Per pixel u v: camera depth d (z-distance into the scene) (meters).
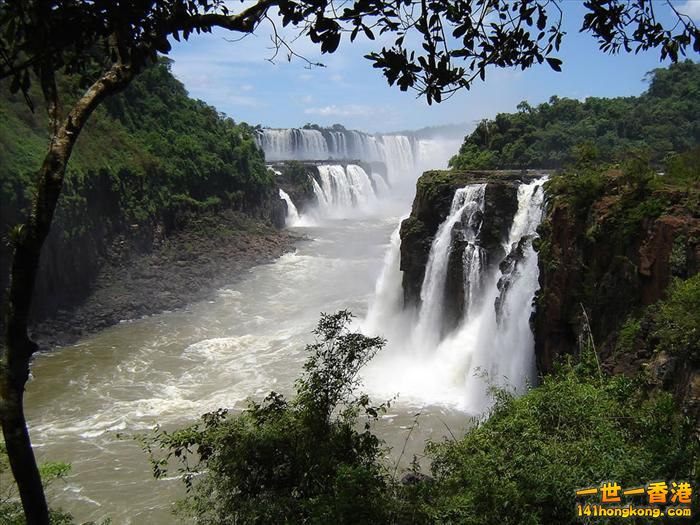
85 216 39.62
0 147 35.25
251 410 10.09
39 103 41.75
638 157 16.33
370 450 9.57
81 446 21.25
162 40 5.14
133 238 46.00
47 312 35.88
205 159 56.34
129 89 56.78
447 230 27.95
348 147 90.12
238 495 8.85
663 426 9.18
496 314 23.00
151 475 18.80
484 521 7.69
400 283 34.38
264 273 48.03
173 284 43.34
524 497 7.70
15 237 5.58
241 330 35.72
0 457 12.84
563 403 9.98
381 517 7.74
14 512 11.02
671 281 13.41
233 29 5.85
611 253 15.73
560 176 20.56
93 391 26.72
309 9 5.31
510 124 42.50
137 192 47.81
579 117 42.47
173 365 30.03
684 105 39.12
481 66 6.29
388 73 5.98
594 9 6.22
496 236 26.17
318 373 10.00
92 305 38.53
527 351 21.09
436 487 8.91
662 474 7.59
